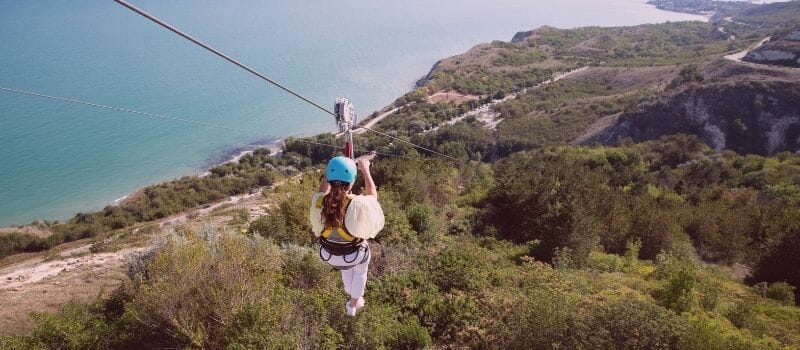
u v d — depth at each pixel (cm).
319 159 9731
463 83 18725
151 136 11862
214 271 1115
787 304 2444
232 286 1054
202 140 11581
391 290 1461
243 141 11650
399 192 3114
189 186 8056
